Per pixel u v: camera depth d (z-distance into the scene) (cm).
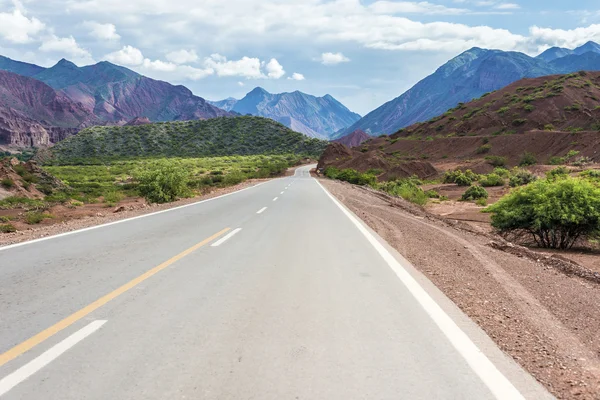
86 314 488
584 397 321
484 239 1298
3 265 740
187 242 984
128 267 728
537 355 397
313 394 316
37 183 3988
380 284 625
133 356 378
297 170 9781
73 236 1065
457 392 322
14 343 406
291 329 445
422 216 1941
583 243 1731
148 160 15600
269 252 868
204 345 402
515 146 9775
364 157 8262
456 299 568
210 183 4828
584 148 8412
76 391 319
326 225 1293
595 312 543
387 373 351
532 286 661
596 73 15338
